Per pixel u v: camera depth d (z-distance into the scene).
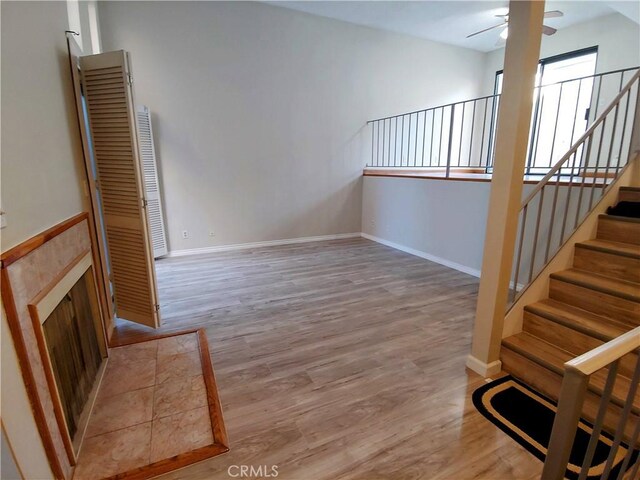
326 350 2.46
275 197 5.32
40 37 1.68
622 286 2.11
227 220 5.06
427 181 4.60
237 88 4.72
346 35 5.25
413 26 5.35
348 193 5.88
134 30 4.04
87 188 2.34
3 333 1.08
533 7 1.67
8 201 1.19
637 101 2.66
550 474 0.99
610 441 1.65
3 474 1.03
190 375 2.17
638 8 3.57
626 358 1.79
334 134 5.52
